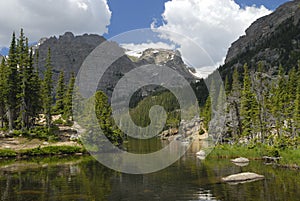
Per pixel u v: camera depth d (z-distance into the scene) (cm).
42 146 4809
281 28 17475
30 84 5781
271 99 4859
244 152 3825
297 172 2656
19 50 5806
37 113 6150
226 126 4925
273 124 4872
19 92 5709
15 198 1831
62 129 5788
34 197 1848
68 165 3294
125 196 1839
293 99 4906
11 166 3266
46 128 5581
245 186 2086
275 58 13775
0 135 5062
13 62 5697
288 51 13900
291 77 5356
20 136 5175
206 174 2545
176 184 2145
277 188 2017
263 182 2217
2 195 1908
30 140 5075
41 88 6341
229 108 5103
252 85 5297
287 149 3519
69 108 6147
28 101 5884
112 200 1753
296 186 2072
